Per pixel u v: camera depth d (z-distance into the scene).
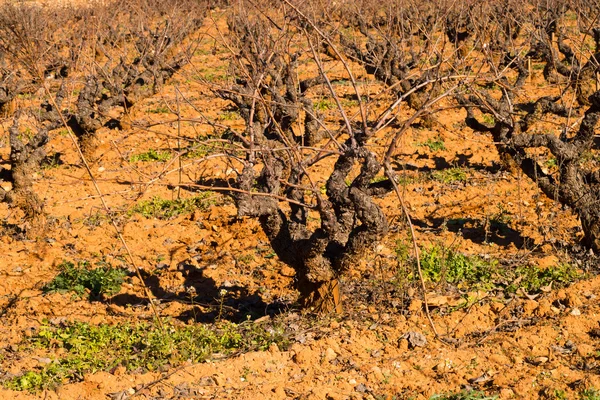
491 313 14.36
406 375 12.19
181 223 20.44
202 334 13.46
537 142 16.88
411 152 26.72
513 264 16.56
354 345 13.09
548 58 31.92
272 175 13.99
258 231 19.41
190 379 12.09
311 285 14.30
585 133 16.69
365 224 13.15
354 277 16.03
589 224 16.73
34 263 17.78
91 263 17.62
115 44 37.62
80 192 23.52
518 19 30.61
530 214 19.66
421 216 20.12
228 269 17.19
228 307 15.05
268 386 11.81
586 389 11.43
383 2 34.06
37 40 24.91
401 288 14.76
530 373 12.06
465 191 21.94
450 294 15.21
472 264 16.23
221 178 24.47
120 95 28.69
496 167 24.27
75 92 37.88
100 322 14.48
